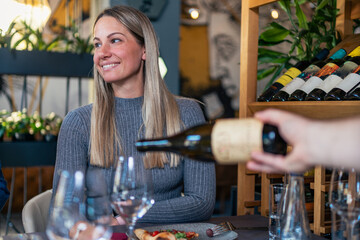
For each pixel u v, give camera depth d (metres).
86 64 3.99
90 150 1.60
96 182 0.78
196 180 1.57
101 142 1.57
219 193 5.45
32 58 3.83
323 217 1.38
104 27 1.60
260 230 1.26
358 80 1.26
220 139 0.71
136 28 1.62
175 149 0.91
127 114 1.63
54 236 0.76
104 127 1.58
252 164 0.63
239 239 1.18
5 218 4.36
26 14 4.78
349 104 1.20
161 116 1.64
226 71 5.90
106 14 1.63
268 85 1.94
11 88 5.27
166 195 1.60
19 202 4.64
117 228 1.26
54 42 4.04
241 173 1.70
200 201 1.51
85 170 0.81
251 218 1.45
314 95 1.34
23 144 3.69
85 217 0.77
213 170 1.61
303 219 1.00
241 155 0.71
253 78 1.69
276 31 1.86
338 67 1.38
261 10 2.95
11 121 3.80
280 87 1.55
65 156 1.58
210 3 5.77
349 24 1.75
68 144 1.59
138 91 1.66
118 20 1.60
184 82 5.71
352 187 0.92
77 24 5.39
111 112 1.62
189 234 1.12
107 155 1.56
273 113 0.61
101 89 1.63
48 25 5.23
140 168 0.96
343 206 0.90
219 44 5.84
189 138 0.90
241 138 0.70
